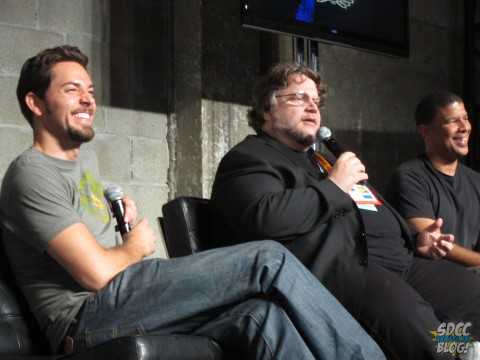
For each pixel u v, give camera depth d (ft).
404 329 8.08
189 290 6.89
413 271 9.70
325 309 6.75
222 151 13.46
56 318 7.07
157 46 13.26
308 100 9.39
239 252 6.91
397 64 16.94
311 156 9.64
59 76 7.73
